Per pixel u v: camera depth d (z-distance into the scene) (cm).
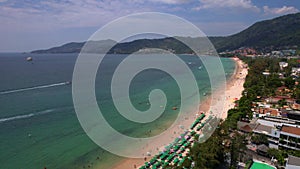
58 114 6912
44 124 6159
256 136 4425
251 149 4262
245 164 3662
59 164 4328
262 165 3594
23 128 5869
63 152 4753
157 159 4378
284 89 8875
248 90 8756
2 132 5597
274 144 4338
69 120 6450
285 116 5675
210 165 3309
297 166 3231
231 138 3916
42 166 4238
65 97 8781
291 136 4144
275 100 7338
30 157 4516
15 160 4388
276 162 3809
